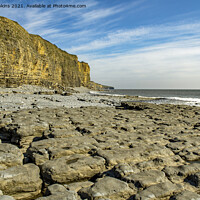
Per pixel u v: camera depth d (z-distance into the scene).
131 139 7.48
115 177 4.65
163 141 7.45
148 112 16.05
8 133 8.46
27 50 50.03
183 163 5.59
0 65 38.62
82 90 107.00
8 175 4.09
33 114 11.80
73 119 10.91
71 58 111.56
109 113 14.54
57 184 4.20
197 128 9.71
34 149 5.73
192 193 4.02
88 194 3.79
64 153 5.57
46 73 65.44
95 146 6.36
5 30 43.06
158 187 4.12
